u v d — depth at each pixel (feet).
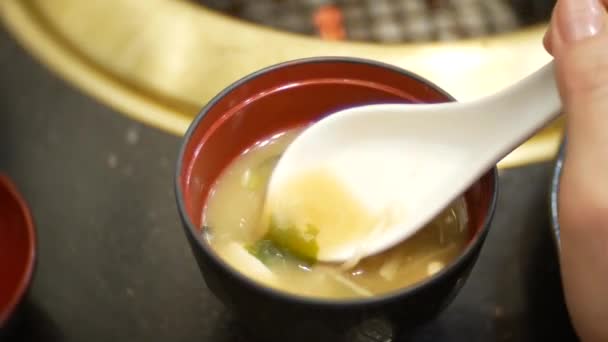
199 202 1.47
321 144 1.48
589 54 1.30
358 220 1.46
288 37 1.83
